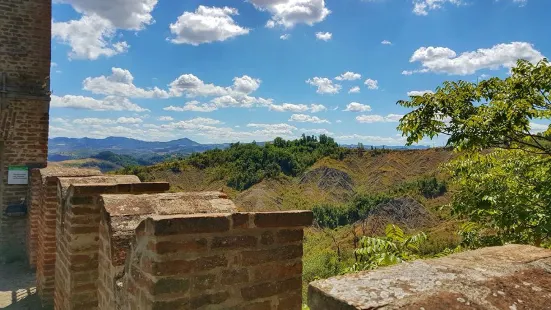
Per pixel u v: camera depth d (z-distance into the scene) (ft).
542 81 17.78
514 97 18.38
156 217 9.01
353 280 4.80
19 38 37.29
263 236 10.42
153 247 8.96
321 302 4.49
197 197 13.84
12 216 36.35
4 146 36.63
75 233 15.51
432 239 44.04
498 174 19.33
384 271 5.12
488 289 4.65
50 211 23.66
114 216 12.48
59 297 17.70
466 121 18.35
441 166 23.53
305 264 46.19
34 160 37.81
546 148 18.49
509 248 6.40
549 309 4.42
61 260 17.39
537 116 17.90
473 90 20.01
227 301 9.85
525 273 5.18
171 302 9.05
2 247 36.55
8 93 36.60
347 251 56.65
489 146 18.75
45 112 38.29
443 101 19.97
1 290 28.27
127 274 10.57
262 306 10.39
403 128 21.17
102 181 18.07
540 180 18.48
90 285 15.79
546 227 15.47
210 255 9.56
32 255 33.47
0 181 37.50
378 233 77.77
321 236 89.30
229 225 9.75
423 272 5.09
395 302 4.18
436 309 4.14
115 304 11.70
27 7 37.63
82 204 15.58
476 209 18.74
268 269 10.48
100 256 13.84
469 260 5.66
